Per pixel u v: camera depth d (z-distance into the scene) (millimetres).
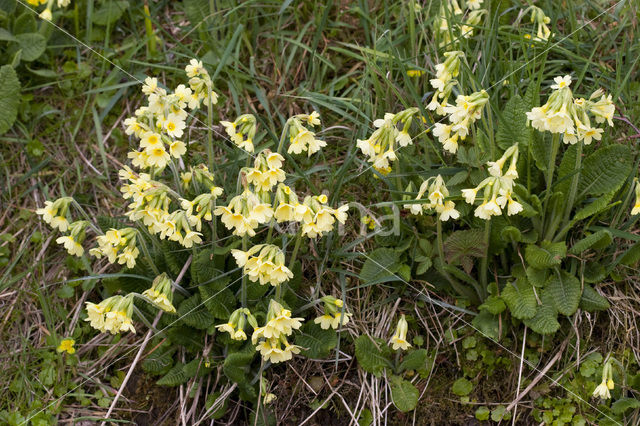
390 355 1124
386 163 1054
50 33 1296
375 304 1147
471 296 1135
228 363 1061
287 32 1303
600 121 1048
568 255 1112
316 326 1114
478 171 1107
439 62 1199
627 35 1255
